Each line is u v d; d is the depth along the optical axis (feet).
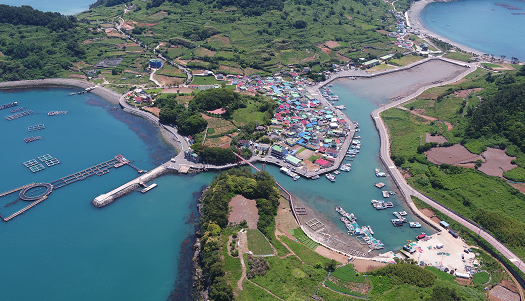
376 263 613.52
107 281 596.29
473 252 644.27
